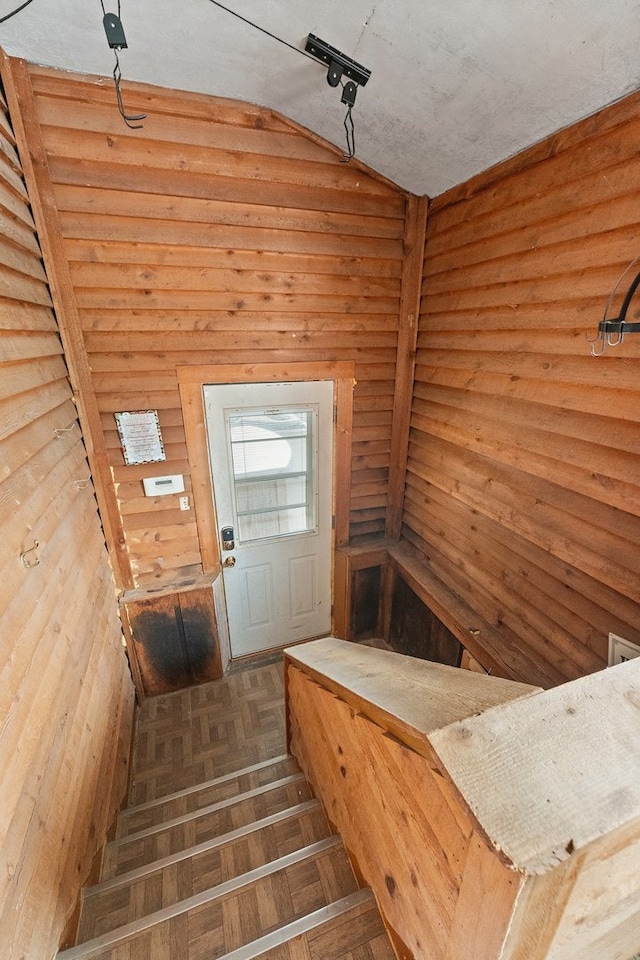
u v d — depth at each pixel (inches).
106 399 83.8
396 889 36.8
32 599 47.9
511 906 18.2
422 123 67.0
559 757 20.9
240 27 54.4
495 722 22.6
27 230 64.7
